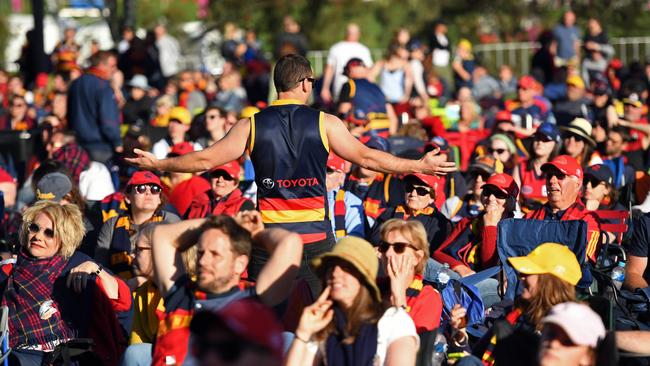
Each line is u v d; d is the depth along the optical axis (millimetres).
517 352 18000
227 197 28578
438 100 64062
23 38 109062
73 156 36312
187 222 18828
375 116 43531
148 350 20719
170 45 79188
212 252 17797
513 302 22156
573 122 35125
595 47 69562
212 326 10719
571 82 53094
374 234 27875
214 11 93438
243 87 69750
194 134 42188
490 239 25969
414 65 60375
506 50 83375
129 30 72875
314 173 21344
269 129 21266
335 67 55312
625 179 35250
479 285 24781
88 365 22547
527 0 97750
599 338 16281
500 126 40156
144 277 24453
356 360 17547
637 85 54469
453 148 42031
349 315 17703
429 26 94750
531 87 49312
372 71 56438
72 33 77375
